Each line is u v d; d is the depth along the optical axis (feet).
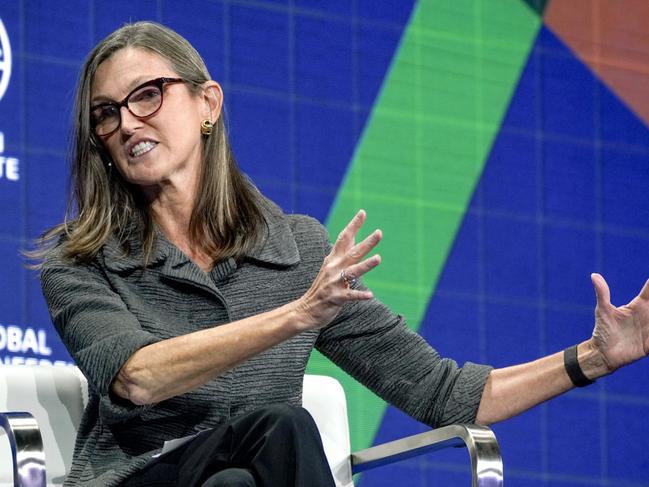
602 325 25.76
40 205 35.55
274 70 39.83
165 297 25.91
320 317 22.95
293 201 39.47
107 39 26.76
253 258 26.48
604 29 45.27
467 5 43.19
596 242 43.93
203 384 24.21
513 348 42.01
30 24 36.24
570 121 44.21
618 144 44.86
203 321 25.86
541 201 43.27
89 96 26.45
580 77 44.62
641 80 45.57
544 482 41.73
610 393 43.06
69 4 36.88
